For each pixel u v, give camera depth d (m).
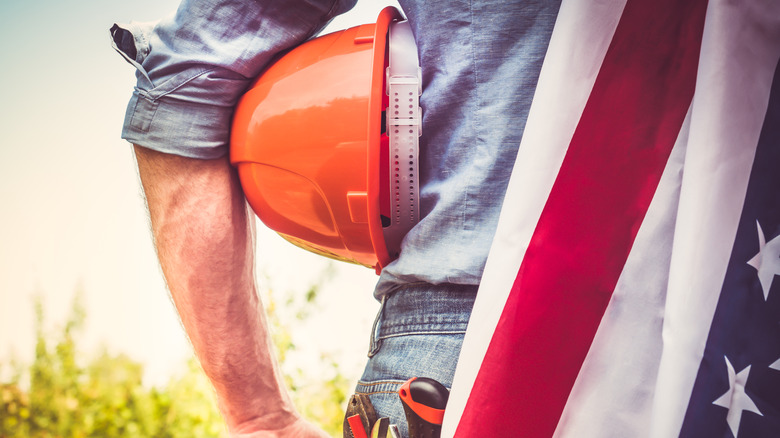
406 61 1.08
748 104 0.83
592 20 0.92
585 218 0.91
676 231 0.85
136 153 1.28
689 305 0.83
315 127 1.08
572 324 0.91
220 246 1.27
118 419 5.80
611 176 0.91
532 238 0.92
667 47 0.90
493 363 0.93
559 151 0.92
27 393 6.14
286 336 4.92
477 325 0.95
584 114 0.92
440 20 1.03
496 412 0.93
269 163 1.14
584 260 0.91
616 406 0.90
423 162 1.07
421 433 1.01
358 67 1.07
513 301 0.93
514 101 1.00
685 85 0.89
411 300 1.08
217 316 1.33
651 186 0.90
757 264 0.82
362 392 1.13
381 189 1.11
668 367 0.83
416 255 1.05
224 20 1.17
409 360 1.06
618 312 0.90
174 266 1.30
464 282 1.02
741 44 0.83
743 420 0.81
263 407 1.42
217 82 1.17
